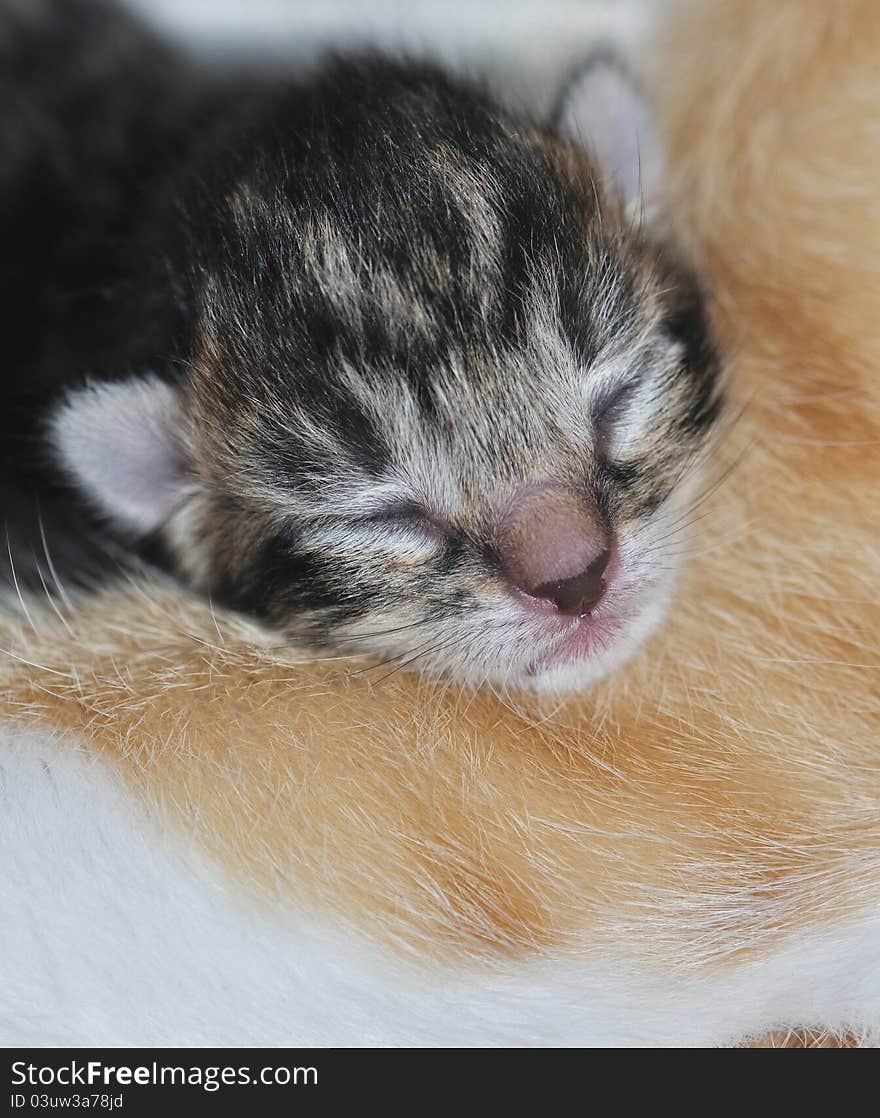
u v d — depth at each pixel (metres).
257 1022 0.22
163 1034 0.22
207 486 0.25
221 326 0.24
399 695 0.23
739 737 0.23
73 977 0.22
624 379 0.24
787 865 0.22
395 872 0.22
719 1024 0.23
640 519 0.24
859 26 0.23
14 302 0.27
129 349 0.25
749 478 0.23
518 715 0.23
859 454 0.23
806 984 0.23
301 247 0.24
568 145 0.25
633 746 0.23
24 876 0.22
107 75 0.28
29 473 0.26
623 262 0.24
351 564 0.24
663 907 0.22
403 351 0.24
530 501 0.23
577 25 0.26
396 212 0.24
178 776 0.22
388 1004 0.22
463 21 0.26
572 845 0.22
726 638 0.23
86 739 0.22
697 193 0.24
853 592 0.23
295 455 0.24
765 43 0.23
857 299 0.23
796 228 0.23
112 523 0.25
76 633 0.23
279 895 0.22
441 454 0.23
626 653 0.23
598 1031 0.23
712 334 0.24
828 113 0.23
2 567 0.25
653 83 0.24
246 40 0.28
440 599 0.24
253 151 0.25
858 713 0.23
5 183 0.27
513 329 0.24
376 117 0.25
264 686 0.23
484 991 0.22
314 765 0.22
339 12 0.27
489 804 0.22
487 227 0.24
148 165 0.27
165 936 0.22
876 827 0.22
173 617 0.23
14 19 0.28
